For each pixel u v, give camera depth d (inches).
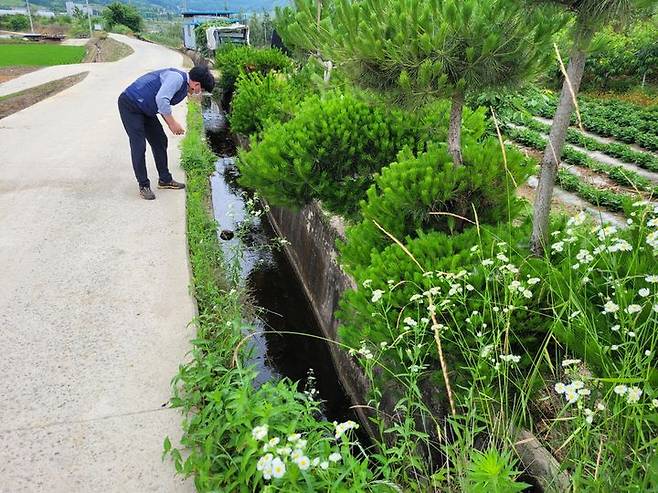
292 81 359.6
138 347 126.1
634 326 72.4
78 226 197.8
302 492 69.7
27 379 114.4
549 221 115.0
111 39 1843.0
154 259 171.9
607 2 88.7
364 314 109.3
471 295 101.0
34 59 1067.9
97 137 342.3
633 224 89.2
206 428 88.5
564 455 85.5
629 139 471.8
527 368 100.2
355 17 122.2
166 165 239.3
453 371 100.7
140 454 95.3
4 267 164.9
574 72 101.0
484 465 65.1
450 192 127.2
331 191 181.0
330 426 95.3
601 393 76.0
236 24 1119.6
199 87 222.7
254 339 176.7
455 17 108.9
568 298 87.4
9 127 373.4
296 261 238.7
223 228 268.2
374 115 177.3
